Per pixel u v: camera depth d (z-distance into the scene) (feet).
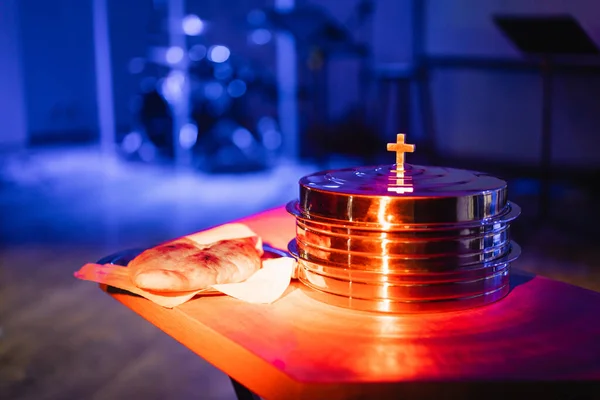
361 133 20.97
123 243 12.06
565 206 14.01
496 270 2.47
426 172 2.70
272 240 3.26
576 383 1.92
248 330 2.29
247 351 2.14
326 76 20.40
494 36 18.02
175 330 2.49
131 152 21.15
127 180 18.20
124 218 13.94
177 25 19.58
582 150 16.84
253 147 20.33
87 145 24.43
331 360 2.07
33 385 6.82
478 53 18.45
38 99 24.93
